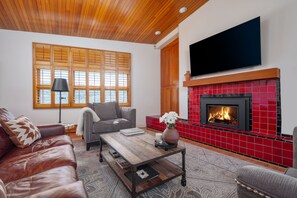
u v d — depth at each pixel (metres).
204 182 1.69
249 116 2.42
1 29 3.62
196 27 3.28
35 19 3.28
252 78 2.23
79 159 2.34
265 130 2.23
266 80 2.21
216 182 1.69
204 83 2.94
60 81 3.25
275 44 2.12
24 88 3.77
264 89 2.24
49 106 3.98
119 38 4.53
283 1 2.03
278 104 2.09
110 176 1.84
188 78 3.35
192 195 1.48
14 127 1.70
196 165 2.10
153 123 4.44
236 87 2.59
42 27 3.64
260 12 2.26
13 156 1.45
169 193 1.51
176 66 4.52
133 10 3.10
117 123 3.07
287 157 1.91
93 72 4.43
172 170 1.67
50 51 3.99
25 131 1.77
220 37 2.74
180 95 3.80
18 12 3.01
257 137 2.19
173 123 1.76
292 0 1.96
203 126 2.99
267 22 2.19
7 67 3.64
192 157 2.37
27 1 2.70
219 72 2.86
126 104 4.81
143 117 5.02
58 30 3.83
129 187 1.40
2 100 3.61
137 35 4.34
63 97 4.04
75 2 2.78
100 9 3.01
